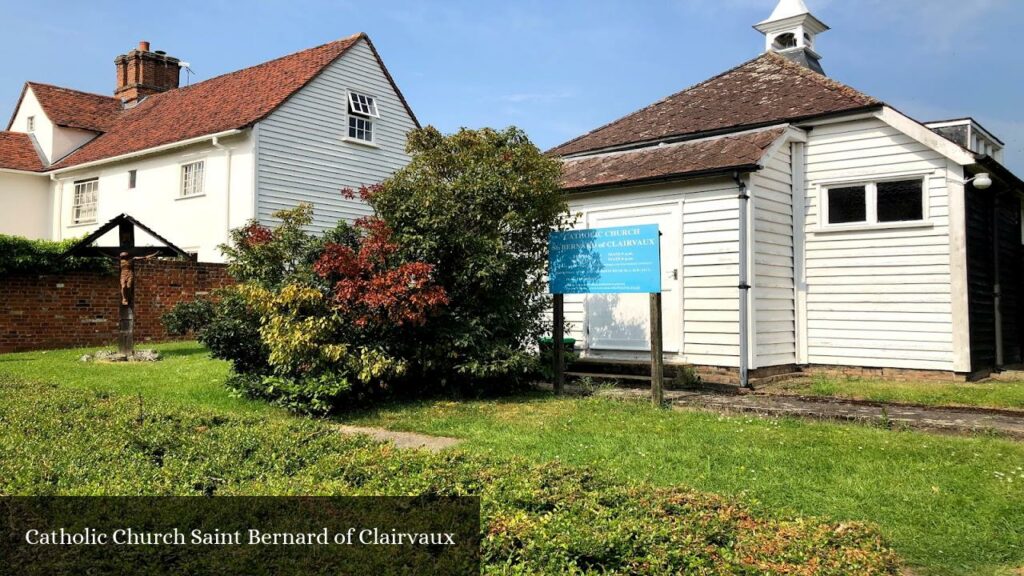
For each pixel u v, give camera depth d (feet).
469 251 30.91
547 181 32.37
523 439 22.84
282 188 61.72
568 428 24.50
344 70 68.03
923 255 36.63
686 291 36.52
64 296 49.88
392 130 72.84
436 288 29.63
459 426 25.38
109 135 78.69
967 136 45.11
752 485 17.66
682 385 34.35
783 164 38.88
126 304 42.29
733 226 34.96
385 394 30.83
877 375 37.50
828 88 41.19
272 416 26.50
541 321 34.88
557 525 11.71
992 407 27.78
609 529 11.59
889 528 15.06
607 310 39.63
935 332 36.22
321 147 65.46
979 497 16.72
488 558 10.85
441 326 31.14
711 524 12.18
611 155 44.57
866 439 22.21
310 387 27.14
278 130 61.57
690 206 36.60
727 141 39.01
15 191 77.66
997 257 43.19
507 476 15.05
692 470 18.98
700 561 10.54
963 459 19.83
